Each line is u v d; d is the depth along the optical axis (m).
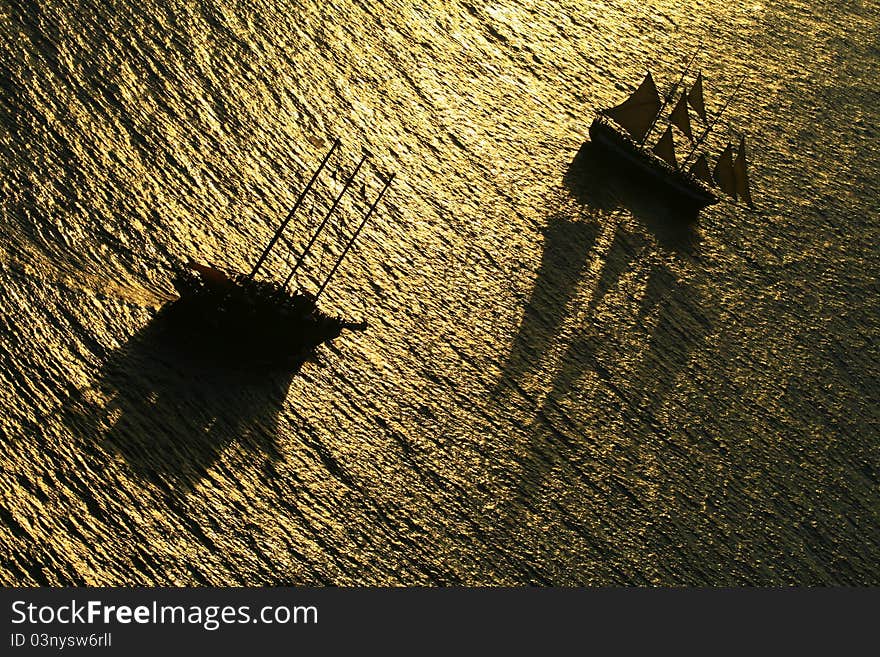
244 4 176.75
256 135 157.38
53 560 104.25
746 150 196.75
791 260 177.62
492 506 125.75
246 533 113.19
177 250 136.12
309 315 128.88
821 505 140.00
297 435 123.75
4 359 116.69
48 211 132.50
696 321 160.88
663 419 144.00
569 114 188.12
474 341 144.00
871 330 169.75
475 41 195.88
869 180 198.50
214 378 124.38
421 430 130.38
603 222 171.00
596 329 153.00
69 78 150.12
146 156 145.88
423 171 166.12
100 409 116.44
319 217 150.50
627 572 124.44
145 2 167.38
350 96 171.88
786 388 155.12
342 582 112.94
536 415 137.88
